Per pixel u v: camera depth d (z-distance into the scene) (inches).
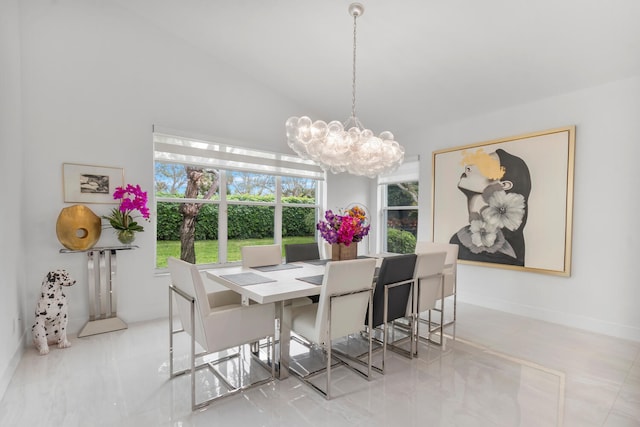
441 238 173.0
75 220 114.9
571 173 127.8
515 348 110.3
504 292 150.3
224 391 83.5
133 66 133.3
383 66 136.6
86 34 123.0
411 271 102.1
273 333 87.4
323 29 122.0
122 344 112.0
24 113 111.3
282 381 89.2
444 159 170.9
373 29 116.3
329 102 177.3
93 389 83.5
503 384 87.1
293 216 193.6
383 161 117.2
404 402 79.0
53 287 106.7
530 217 139.6
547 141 134.1
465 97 145.3
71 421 70.7
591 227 124.5
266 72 161.0
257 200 177.0
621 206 117.6
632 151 115.0
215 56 154.4
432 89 144.8
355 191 213.5
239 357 104.0
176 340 116.0
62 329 108.6
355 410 75.9
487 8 96.7
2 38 87.5
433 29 109.6
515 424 70.4
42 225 115.3
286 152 181.9
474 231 158.9
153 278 139.3
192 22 133.3
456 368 96.5
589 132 124.4
